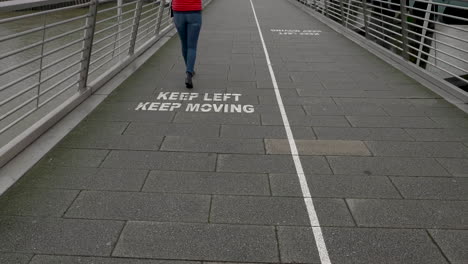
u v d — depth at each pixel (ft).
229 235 10.25
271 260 9.39
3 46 37.29
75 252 9.55
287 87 23.21
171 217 10.96
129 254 9.52
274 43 37.29
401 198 12.02
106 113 18.52
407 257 9.53
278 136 16.37
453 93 21.43
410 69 26.55
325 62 29.71
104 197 11.84
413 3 40.16
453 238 10.21
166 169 13.56
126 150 14.88
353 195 12.16
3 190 11.94
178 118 18.11
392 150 15.21
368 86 23.61
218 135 16.35
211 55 31.65
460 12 36.99
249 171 13.51
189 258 9.43
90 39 19.61
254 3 81.87
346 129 17.20
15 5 13.19
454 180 13.07
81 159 14.11
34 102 26.81
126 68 26.23
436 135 16.65
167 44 34.91
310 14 61.41
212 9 68.69
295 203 11.69
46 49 37.83
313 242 10.03
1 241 9.87
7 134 22.20
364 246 9.90
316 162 14.19
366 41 35.78
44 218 10.79
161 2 35.35
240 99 20.90
